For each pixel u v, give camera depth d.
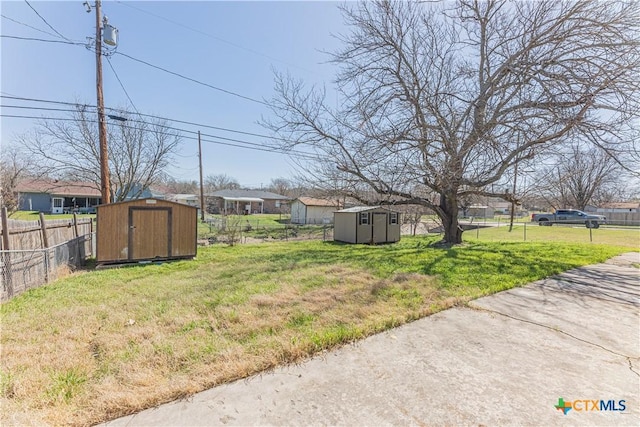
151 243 8.27
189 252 8.73
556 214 25.91
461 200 10.80
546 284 4.86
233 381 2.13
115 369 2.35
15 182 17.62
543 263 6.56
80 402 1.92
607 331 2.99
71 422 1.73
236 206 40.03
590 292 4.40
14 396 1.99
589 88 6.51
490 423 1.68
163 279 5.88
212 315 3.59
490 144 6.91
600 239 13.96
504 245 10.32
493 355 2.49
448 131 8.05
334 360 2.42
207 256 9.10
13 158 17.56
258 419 1.73
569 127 6.73
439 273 5.62
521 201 9.41
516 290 4.51
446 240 10.83
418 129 8.59
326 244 12.84
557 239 14.15
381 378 2.15
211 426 1.68
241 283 5.18
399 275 5.45
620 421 1.70
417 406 1.84
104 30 9.05
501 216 44.78
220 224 21.92
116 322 3.44
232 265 7.25
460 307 3.73
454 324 3.18
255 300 4.11
